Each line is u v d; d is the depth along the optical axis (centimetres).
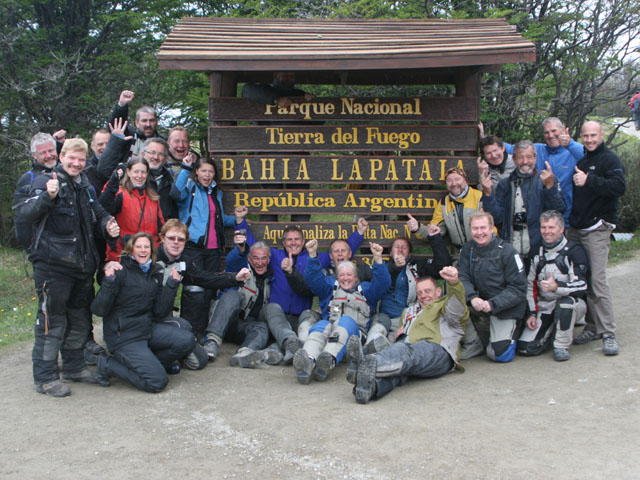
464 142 613
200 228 584
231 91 641
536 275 539
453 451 356
